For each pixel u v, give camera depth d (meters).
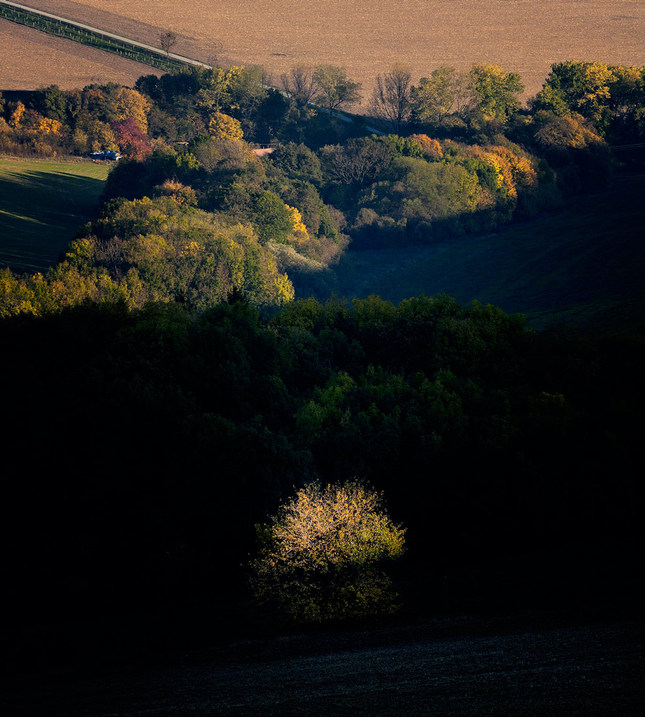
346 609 52.06
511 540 65.25
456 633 44.56
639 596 47.44
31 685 42.72
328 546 59.78
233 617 53.44
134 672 43.88
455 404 77.00
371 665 38.66
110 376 77.94
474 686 31.22
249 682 37.91
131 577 61.34
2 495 65.88
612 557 57.69
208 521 64.94
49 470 67.25
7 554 62.09
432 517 67.31
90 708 35.47
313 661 41.91
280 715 30.41
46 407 72.44
